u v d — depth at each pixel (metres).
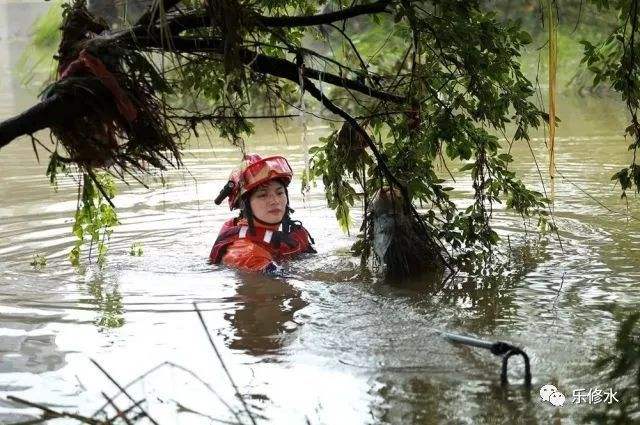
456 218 6.62
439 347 4.77
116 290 6.11
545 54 17.42
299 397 4.12
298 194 9.58
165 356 4.71
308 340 4.93
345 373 4.42
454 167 10.85
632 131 5.89
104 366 4.57
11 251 7.39
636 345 3.88
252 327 5.20
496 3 17.64
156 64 5.44
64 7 5.06
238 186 7.12
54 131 4.78
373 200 6.68
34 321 5.37
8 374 4.46
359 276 6.39
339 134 6.62
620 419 3.75
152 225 8.38
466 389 4.18
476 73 5.82
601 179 9.63
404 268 6.36
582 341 4.78
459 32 5.64
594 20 17.67
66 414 3.61
